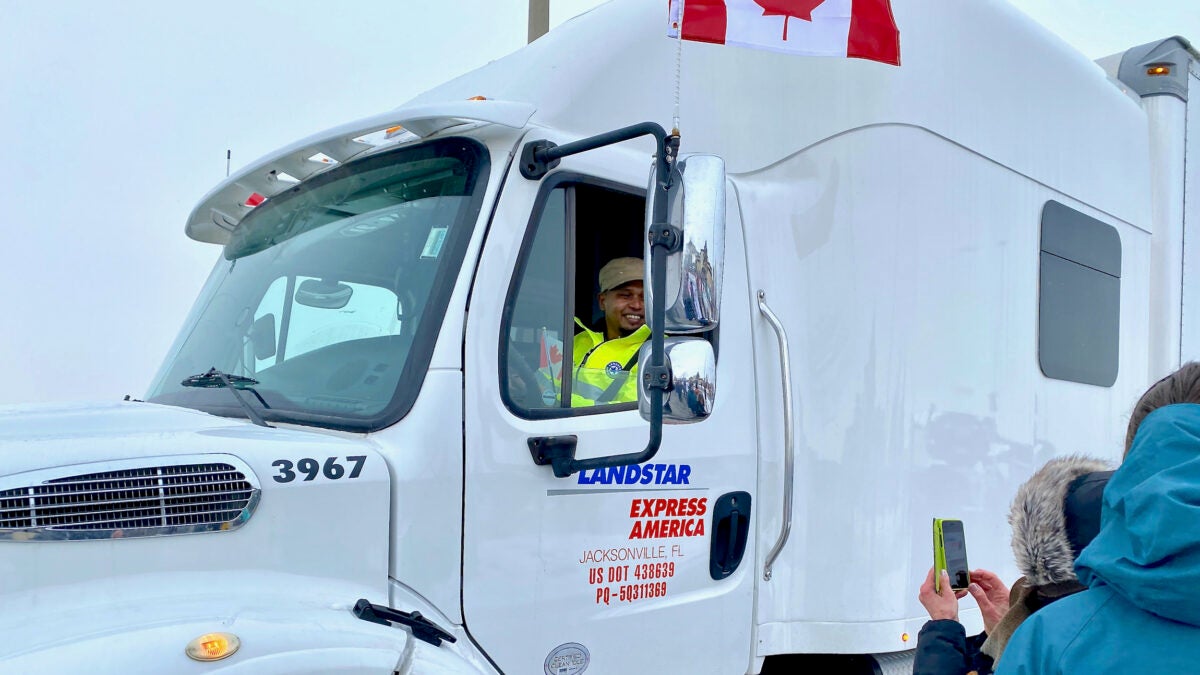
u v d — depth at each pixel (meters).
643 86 2.95
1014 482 3.64
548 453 2.47
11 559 1.82
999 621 2.30
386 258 2.62
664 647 2.74
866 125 3.15
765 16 2.97
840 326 3.10
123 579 1.92
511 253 2.52
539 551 2.48
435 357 2.36
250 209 3.31
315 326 2.70
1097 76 4.59
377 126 2.65
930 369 3.22
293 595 2.08
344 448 2.23
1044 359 3.88
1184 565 1.42
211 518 2.02
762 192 3.20
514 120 2.52
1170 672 1.45
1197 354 5.30
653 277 2.20
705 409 2.22
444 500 2.32
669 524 2.76
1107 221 4.54
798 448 3.10
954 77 3.43
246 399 2.60
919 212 3.21
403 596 2.24
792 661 3.42
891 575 3.05
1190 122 5.29
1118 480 1.61
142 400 3.10
